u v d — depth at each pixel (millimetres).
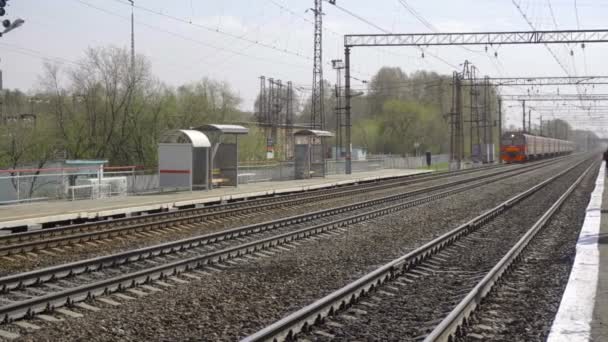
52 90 44844
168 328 7988
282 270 12000
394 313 8758
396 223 19812
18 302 8445
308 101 101875
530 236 15898
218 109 54500
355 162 51812
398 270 11555
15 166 41281
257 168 37500
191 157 27547
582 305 8141
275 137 63281
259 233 17266
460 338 7570
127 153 46188
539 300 9484
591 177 48250
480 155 81812
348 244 15430
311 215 20641
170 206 22953
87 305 8984
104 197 25141
